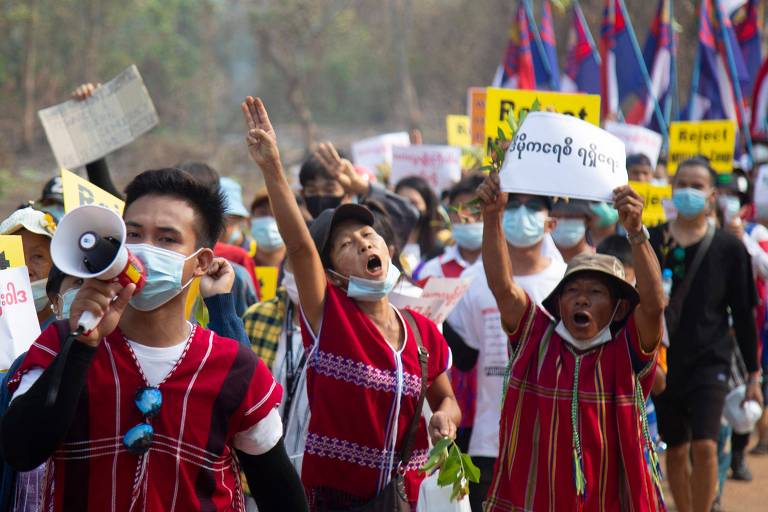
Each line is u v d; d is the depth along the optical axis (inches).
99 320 183.9
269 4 2422.5
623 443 319.6
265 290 484.1
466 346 412.2
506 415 335.0
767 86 860.6
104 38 2338.8
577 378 323.6
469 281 366.6
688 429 495.8
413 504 297.1
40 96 2214.6
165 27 2400.3
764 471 631.2
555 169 327.0
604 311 327.0
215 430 204.4
